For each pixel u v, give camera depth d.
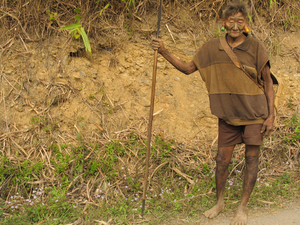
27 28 3.85
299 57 4.67
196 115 4.21
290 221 2.57
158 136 3.88
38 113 3.60
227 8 2.52
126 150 3.63
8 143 3.41
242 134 2.72
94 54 4.08
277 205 2.90
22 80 3.69
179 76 4.41
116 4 4.18
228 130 2.75
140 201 3.05
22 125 3.55
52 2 3.91
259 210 2.82
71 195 3.12
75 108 3.75
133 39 4.28
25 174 3.18
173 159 3.64
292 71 4.58
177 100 4.27
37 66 3.77
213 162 3.70
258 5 4.79
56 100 3.70
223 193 2.88
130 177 3.28
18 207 2.87
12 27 3.82
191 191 3.28
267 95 2.59
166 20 4.41
